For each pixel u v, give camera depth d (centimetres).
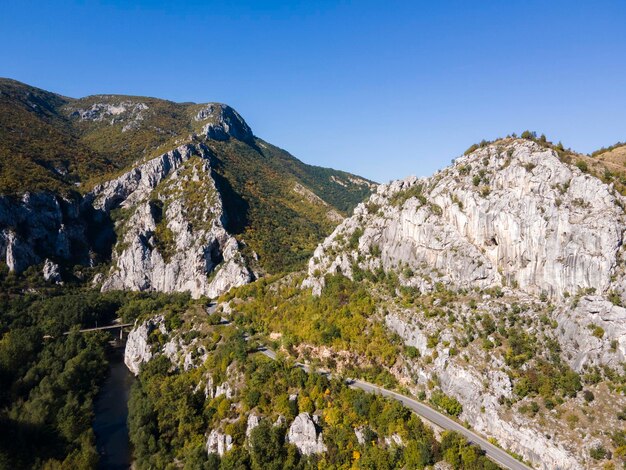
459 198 15825
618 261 12031
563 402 11000
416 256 16562
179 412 14362
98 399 17050
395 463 11119
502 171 15075
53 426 14288
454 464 10519
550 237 13175
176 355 17738
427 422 11806
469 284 14788
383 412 11969
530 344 12400
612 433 10062
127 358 19925
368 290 16850
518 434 10788
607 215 12375
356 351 14512
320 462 11519
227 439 12619
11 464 12394
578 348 11769
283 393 13300
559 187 13675
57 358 18750
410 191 18612
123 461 13575
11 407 15288
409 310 14888
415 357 13650
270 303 19325
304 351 15250
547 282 13200
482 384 11881
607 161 15512
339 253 19300
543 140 16238
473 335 13125
